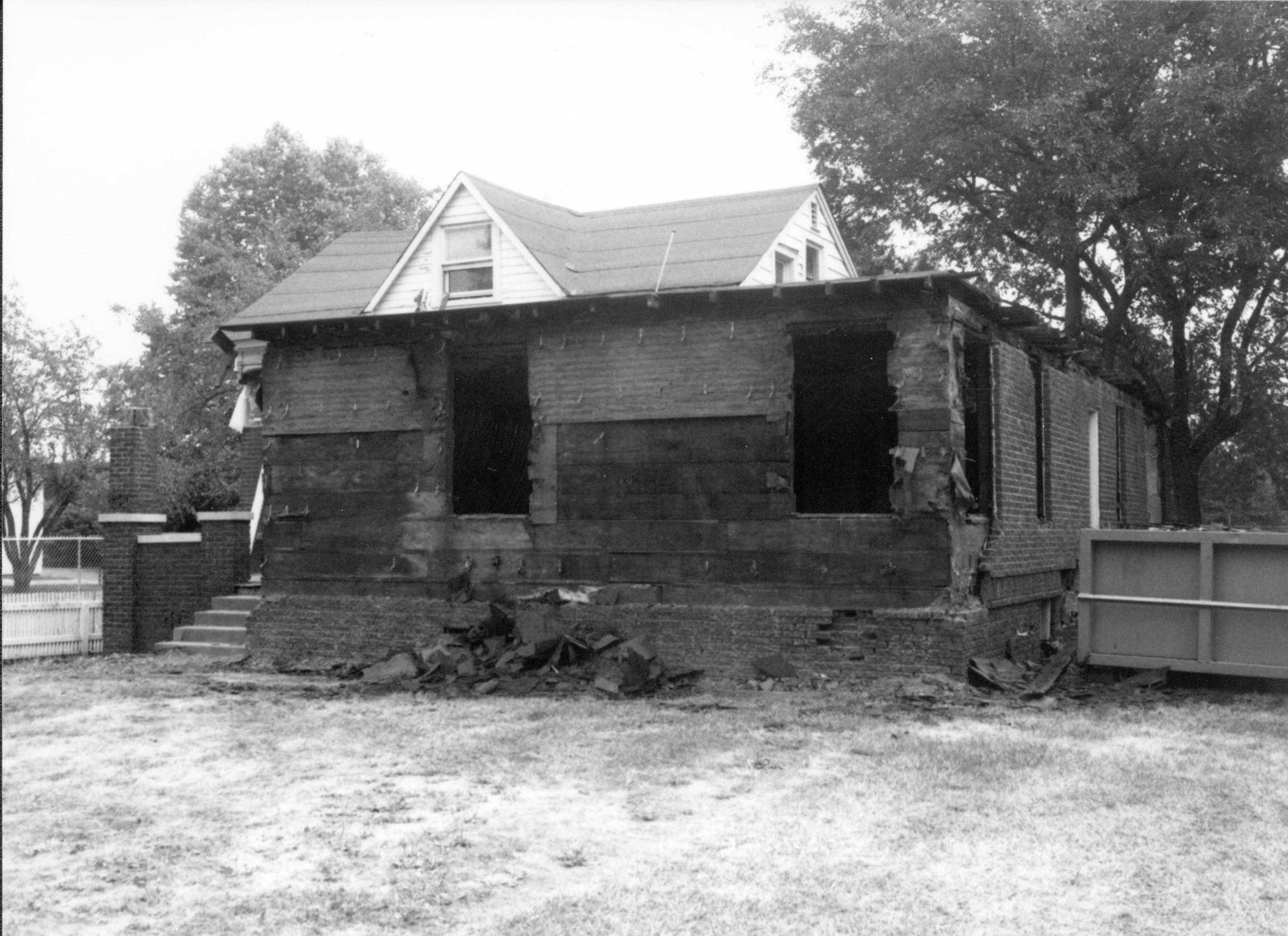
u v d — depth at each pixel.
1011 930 5.36
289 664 15.74
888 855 6.52
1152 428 26.00
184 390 41.50
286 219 49.97
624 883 6.06
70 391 36.47
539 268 17.59
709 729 10.30
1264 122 23.42
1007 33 23.34
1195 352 28.83
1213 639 12.23
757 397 13.46
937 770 8.58
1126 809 7.43
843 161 28.09
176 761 9.30
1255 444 31.14
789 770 8.64
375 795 8.05
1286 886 5.95
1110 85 24.23
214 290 46.47
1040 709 11.30
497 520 14.79
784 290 13.01
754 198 19.97
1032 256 28.75
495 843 6.82
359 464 15.69
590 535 14.23
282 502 16.09
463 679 13.44
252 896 5.93
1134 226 24.94
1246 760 8.85
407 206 53.66
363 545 15.59
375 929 5.45
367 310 19.00
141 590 18.62
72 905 5.82
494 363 16.03
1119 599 12.62
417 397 15.38
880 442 18.36
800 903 5.73
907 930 5.36
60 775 8.81
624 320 14.17
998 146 24.94
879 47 25.64
